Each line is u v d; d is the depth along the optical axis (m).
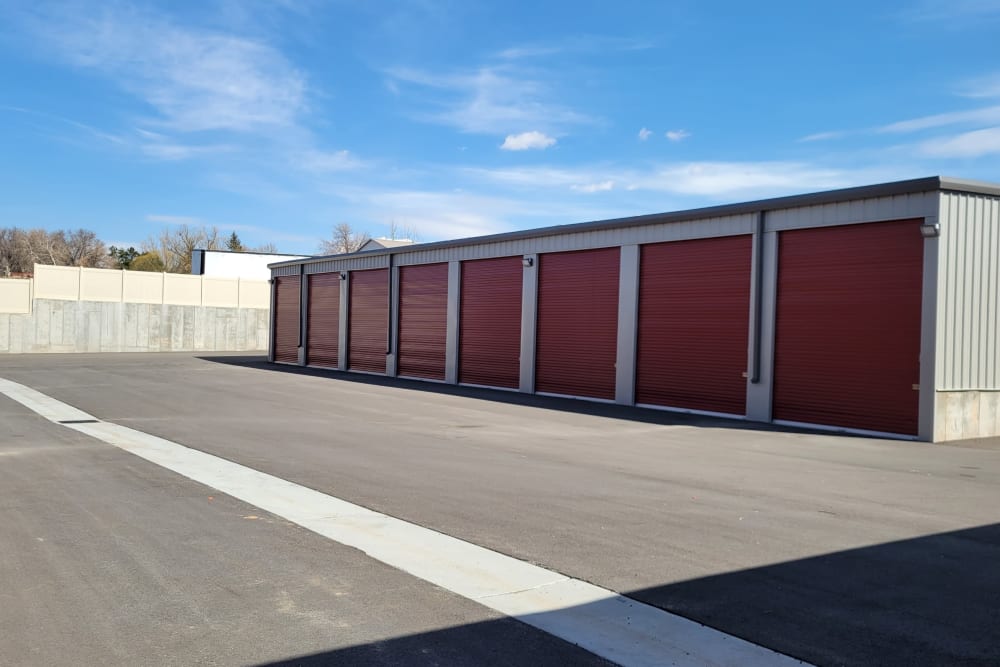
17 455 10.73
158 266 89.06
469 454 11.57
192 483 8.97
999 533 7.34
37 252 96.81
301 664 4.20
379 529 7.04
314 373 30.97
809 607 5.21
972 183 14.77
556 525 7.27
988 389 15.38
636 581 5.68
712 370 18.83
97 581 5.49
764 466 11.20
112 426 13.91
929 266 14.73
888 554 6.53
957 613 5.14
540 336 23.84
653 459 11.60
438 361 28.05
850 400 16.03
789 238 17.25
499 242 25.42
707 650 4.49
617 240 21.28
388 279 30.78
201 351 46.22
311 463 10.44
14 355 38.53
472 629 4.74
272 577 5.65
